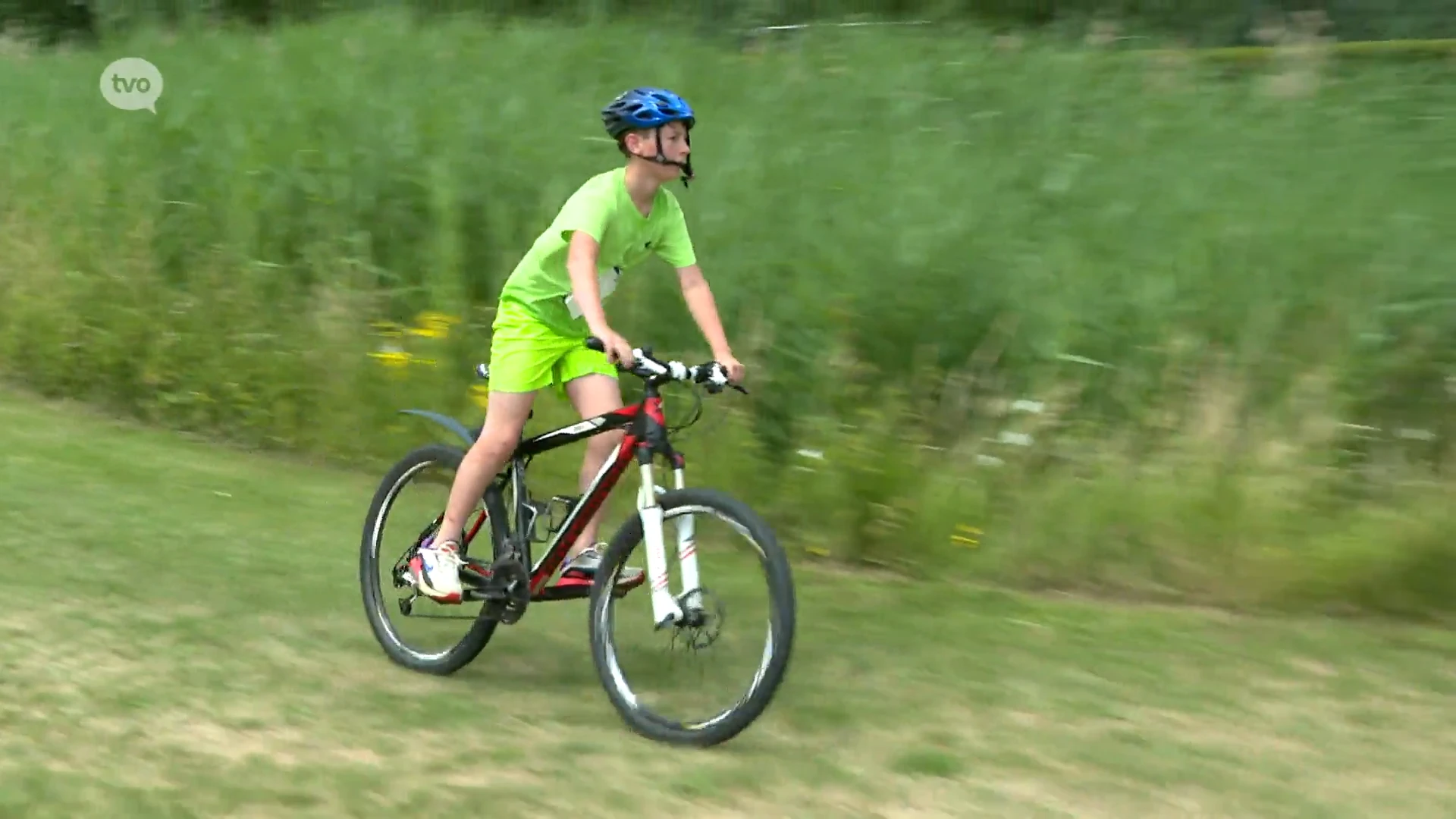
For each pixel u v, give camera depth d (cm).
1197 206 701
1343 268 635
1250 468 578
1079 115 827
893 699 447
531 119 892
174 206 920
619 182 421
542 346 439
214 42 1173
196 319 852
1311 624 532
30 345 935
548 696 447
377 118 917
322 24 1175
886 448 623
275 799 358
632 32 1054
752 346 675
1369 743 418
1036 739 416
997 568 586
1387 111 775
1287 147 750
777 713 434
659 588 405
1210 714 439
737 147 805
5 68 1223
